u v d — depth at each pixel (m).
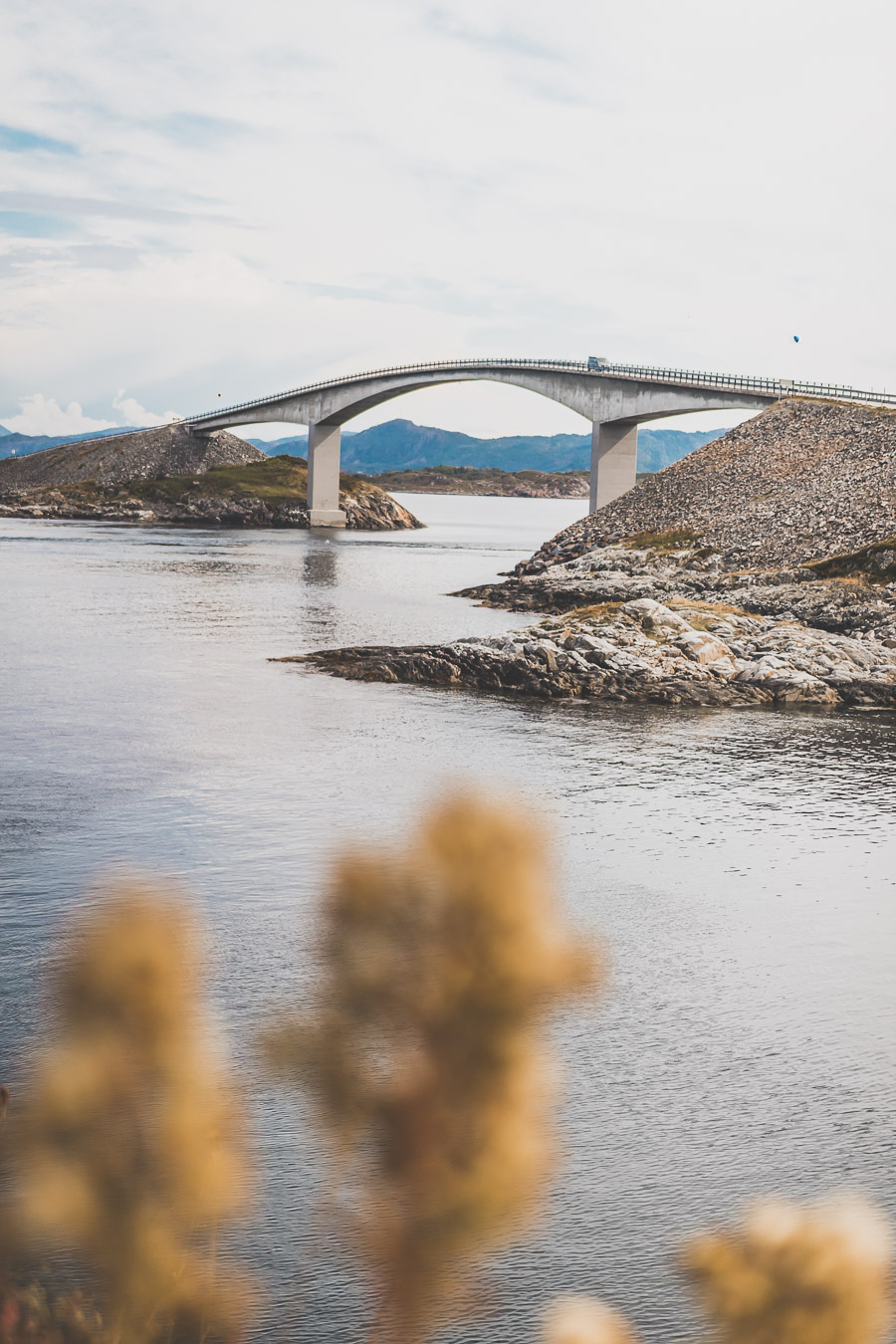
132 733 28.69
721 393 105.44
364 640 48.88
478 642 43.88
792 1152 10.84
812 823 22.52
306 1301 7.96
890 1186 10.31
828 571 66.31
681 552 79.75
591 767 27.48
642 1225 9.56
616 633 46.53
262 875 17.77
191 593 65.31
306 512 163.50
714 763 28.47
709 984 14.62
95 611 55.00
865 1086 12.14
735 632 49.53
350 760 26.86
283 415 168.50
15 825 20.16
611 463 114.25
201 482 169.38
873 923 16.94
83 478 176.88
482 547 129.38
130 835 19.81
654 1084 12.02
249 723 30.84
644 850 20.31
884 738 32.84
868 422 89.94
